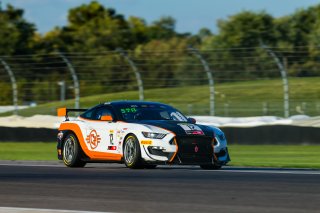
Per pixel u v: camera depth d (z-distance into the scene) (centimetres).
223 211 1758
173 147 3122
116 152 3312
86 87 7012
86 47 14012
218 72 6419
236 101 7188
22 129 6606
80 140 3475
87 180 2598
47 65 8225
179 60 6688
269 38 12069
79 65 6981
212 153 3198
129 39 14975
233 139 6012
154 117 3403
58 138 3591
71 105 7500
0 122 6944
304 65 6300
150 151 3153
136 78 6656
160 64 6694
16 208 1741
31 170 3164
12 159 4447
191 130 3175
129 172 3011
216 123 6266
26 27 13612
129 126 3259
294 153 5016
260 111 6881
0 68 7062
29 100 7425
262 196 2072
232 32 12150
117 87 7012
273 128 5894
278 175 2828
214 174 2886
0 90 7094
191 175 2828
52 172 3031
